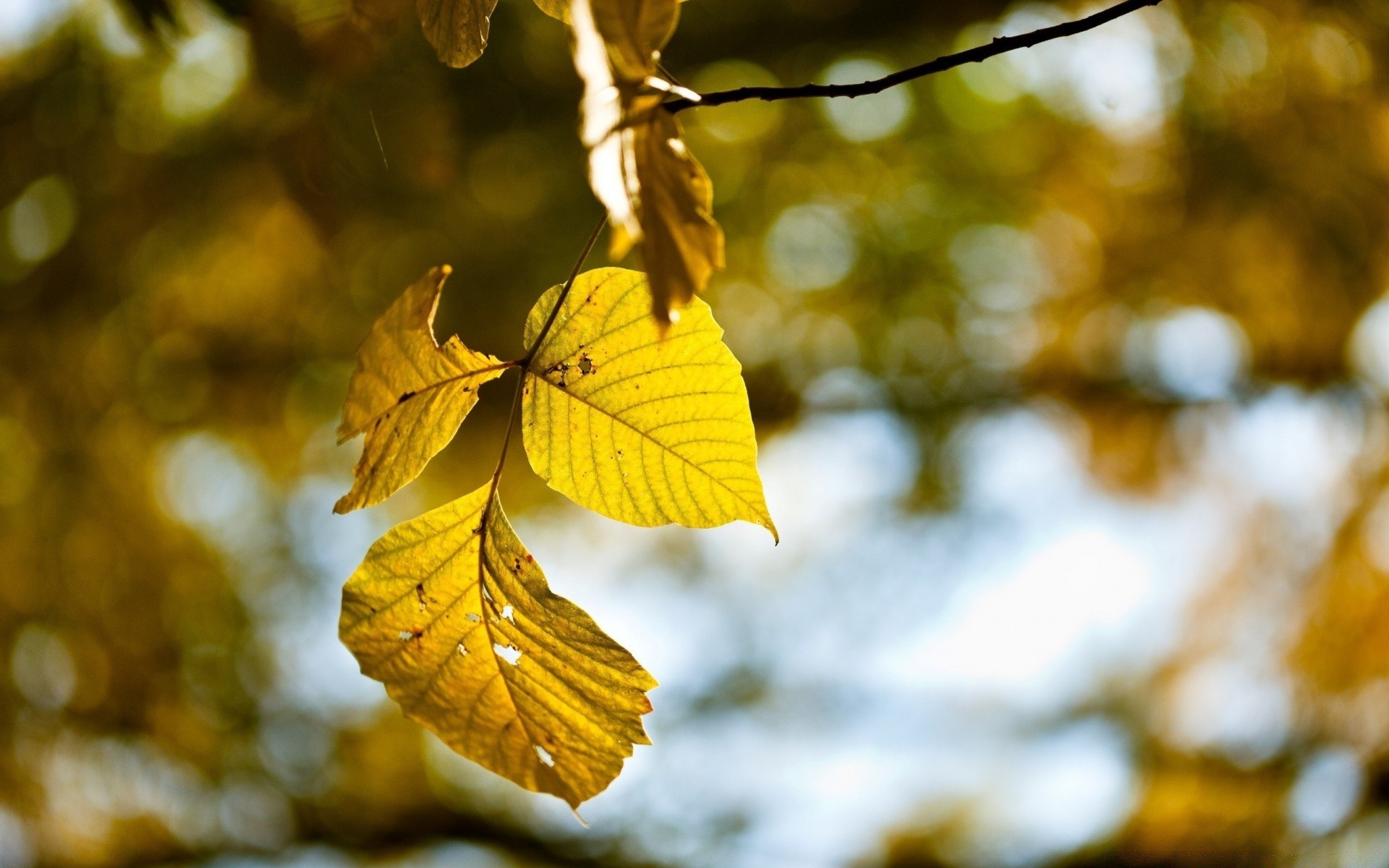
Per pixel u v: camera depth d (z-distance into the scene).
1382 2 4.13
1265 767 5.79
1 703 5.70
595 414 1.06
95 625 5.93
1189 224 5.16
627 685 1.05
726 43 5.04
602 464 1.08
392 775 6.40
